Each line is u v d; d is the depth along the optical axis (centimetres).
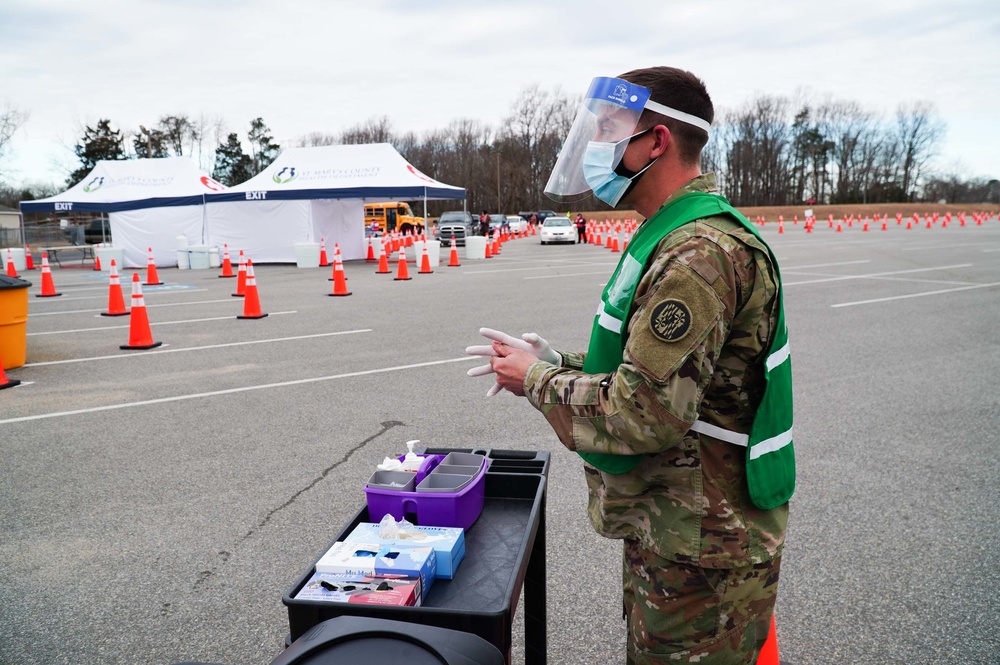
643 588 145
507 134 8806
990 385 580
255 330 884
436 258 1903
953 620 263
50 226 3083
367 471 413
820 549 316
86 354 757
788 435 140
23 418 527
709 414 134
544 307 1045
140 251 2114
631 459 138
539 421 502
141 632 264
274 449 452
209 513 361
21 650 254
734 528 135
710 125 142
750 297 127
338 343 793
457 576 148
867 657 244
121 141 6562
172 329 901
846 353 700
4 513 364
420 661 95
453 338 812
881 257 1848
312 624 131
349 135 9400
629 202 150
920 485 383
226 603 282
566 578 298
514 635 264
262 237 2022
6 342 684
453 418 511
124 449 456
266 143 8306
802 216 7369
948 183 9112
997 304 1001
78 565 312
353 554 145
